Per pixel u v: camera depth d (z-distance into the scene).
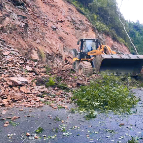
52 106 6.87
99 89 8.07
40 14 20.38
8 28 13.19
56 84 9.41
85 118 5.89
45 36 17.22
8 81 8.23
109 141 4.38
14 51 11.74
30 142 4.29
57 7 24.86
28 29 15.18
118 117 6.04
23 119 5.62
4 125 5.08
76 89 9.20
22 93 7.79
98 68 11.33
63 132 4.83
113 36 31.97
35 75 10.02
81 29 25.64
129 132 4.89
